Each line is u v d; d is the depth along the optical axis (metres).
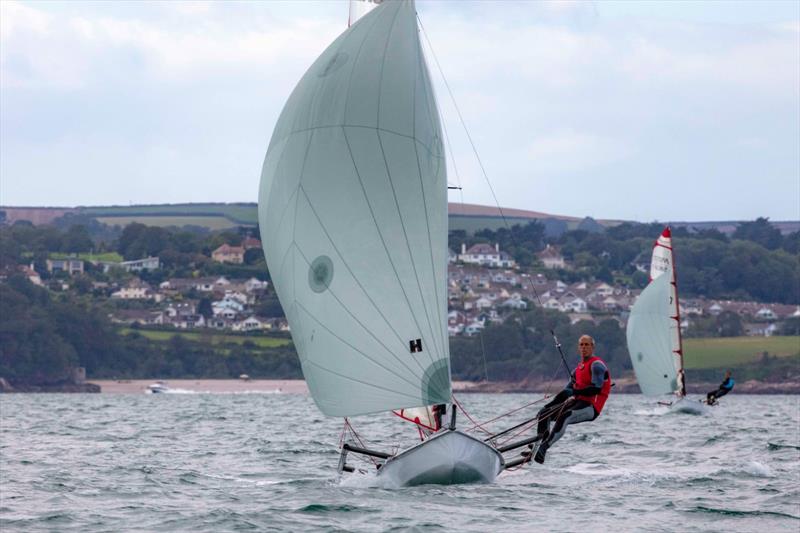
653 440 121.56
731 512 60.47
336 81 68.12
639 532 54.69
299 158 68.25
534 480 76.00
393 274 66.38
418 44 68.81
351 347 66.56
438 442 66.75
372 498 64.81
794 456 97.56
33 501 66.69
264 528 55.78
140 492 71.12
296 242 68.00
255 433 139.25
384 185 66.81
